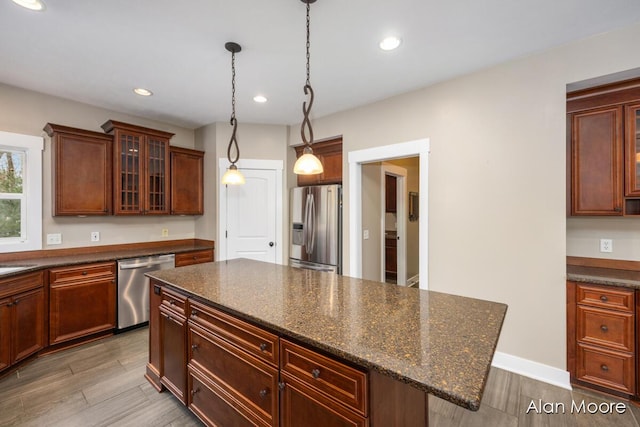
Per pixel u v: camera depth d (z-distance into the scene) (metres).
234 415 1.56
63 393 2.12
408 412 1.35
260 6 1.77
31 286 2.51
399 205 4.77
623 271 2.31
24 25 1.94
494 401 2.04
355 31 2.02
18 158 2.95
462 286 2.63
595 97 2.21
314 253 3.78
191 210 4.01
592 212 2.24
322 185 3.90
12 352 2.34
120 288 3.09
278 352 1.35
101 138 3.20
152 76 2.69
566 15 1.85
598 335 2.08
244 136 4.05
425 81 2.75
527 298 2.35
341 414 1.11
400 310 1.46
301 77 2.70
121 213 3.27
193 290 1.79
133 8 1.78
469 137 2.60
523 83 2.35
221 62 2.45
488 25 1.96
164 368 2.10
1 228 2.87
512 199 2.40
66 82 2.80
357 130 3.39
